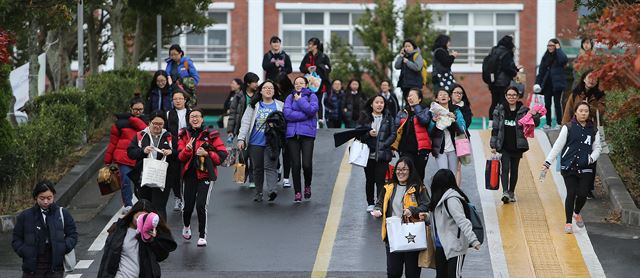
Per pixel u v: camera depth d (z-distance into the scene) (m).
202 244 25.52
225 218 28.31
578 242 25.55
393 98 38.59
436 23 71.38
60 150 32.19
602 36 19.81
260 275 23.12
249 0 71.75
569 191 26.14
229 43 71.94
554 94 40.56
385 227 20.52
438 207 20.02
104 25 54.41
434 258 20.28
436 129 27.42
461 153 27.73
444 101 27.70
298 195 29.89
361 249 25.28
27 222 19.78
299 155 29.70
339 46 62.62
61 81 51.16
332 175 33.22
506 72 38.56
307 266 23.88
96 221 28.38
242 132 28.83
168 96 33.12
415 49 38.50
